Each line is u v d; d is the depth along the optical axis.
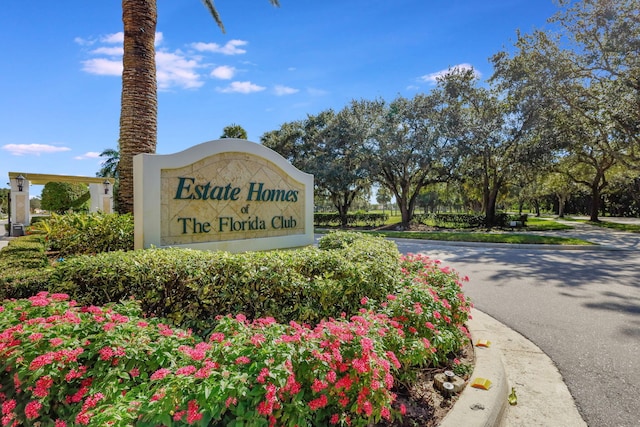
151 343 2.09
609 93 15.42
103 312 2.40
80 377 1.93
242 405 1.65
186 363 1.86
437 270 4.12
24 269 4.13
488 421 2.22
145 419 1.56
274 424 1.68
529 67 16.95
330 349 1.97
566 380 3.13
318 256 3.71
